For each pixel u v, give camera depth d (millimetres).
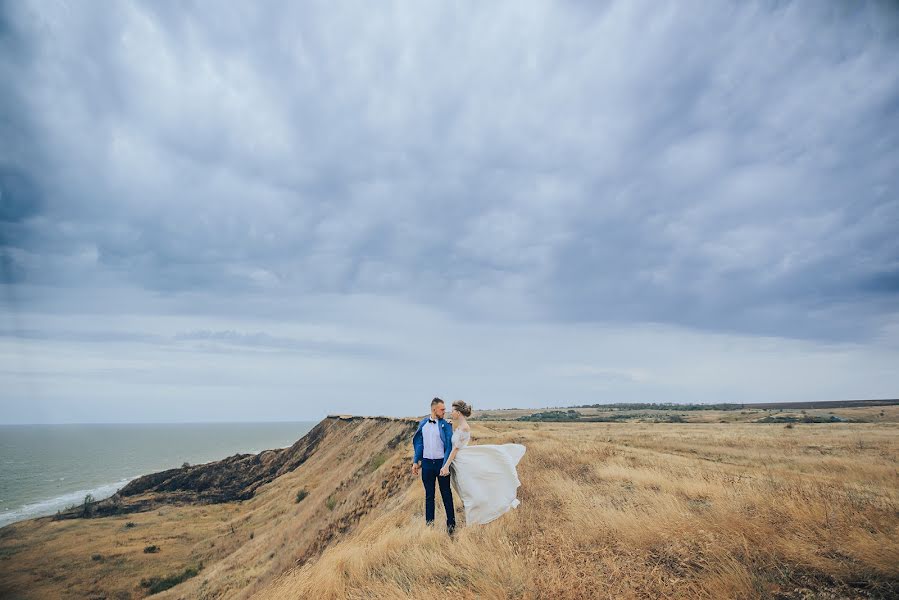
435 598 4383
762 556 4418
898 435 34969
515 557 4977
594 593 4105
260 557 27312
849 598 3557
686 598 3861
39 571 35375
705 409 170250
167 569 35125
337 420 76688
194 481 73312
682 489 8656
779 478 10398
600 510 6598
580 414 136500
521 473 11469
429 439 7168
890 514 5172
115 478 111688
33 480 109375
